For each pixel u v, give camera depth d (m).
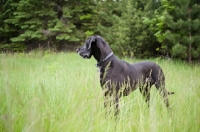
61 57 12.83
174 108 3.66
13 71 6.67
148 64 4.56
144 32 13.18
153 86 5.05
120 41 13.93
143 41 13.30
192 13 10.77
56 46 18.16
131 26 13.59
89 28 19.09
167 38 11.02
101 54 3.76
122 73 3.87
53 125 2.49
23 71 6.82
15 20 18.00
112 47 14.91
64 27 17.45
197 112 3.42
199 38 10.56
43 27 17.80
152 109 2.92
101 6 18.86
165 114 3.37
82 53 3.79
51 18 18.05
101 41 3.77
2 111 2.84
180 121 3.07
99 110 2.95
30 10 17.59
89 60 11.57
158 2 15.37
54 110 3.00
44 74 5.97
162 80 4.63
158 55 13.87
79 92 3.48
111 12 18.28
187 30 11.08
